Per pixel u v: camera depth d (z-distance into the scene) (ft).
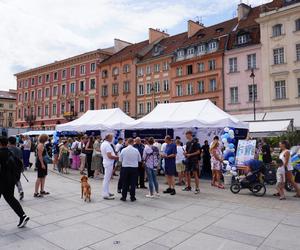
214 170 36.55
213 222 20.48
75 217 21.44
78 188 33.83
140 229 18.81
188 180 33.35
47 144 66.59
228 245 16.17
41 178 28.99
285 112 92.84
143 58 141.08
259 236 17.66
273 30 98.32
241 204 26.23
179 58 123.75
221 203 26.61
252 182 30.66
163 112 50.34
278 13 96.17
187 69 120.37
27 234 17.70
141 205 25.57
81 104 163.02
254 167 30.94
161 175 47.11
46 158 29.48
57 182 38.58
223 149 41.47
